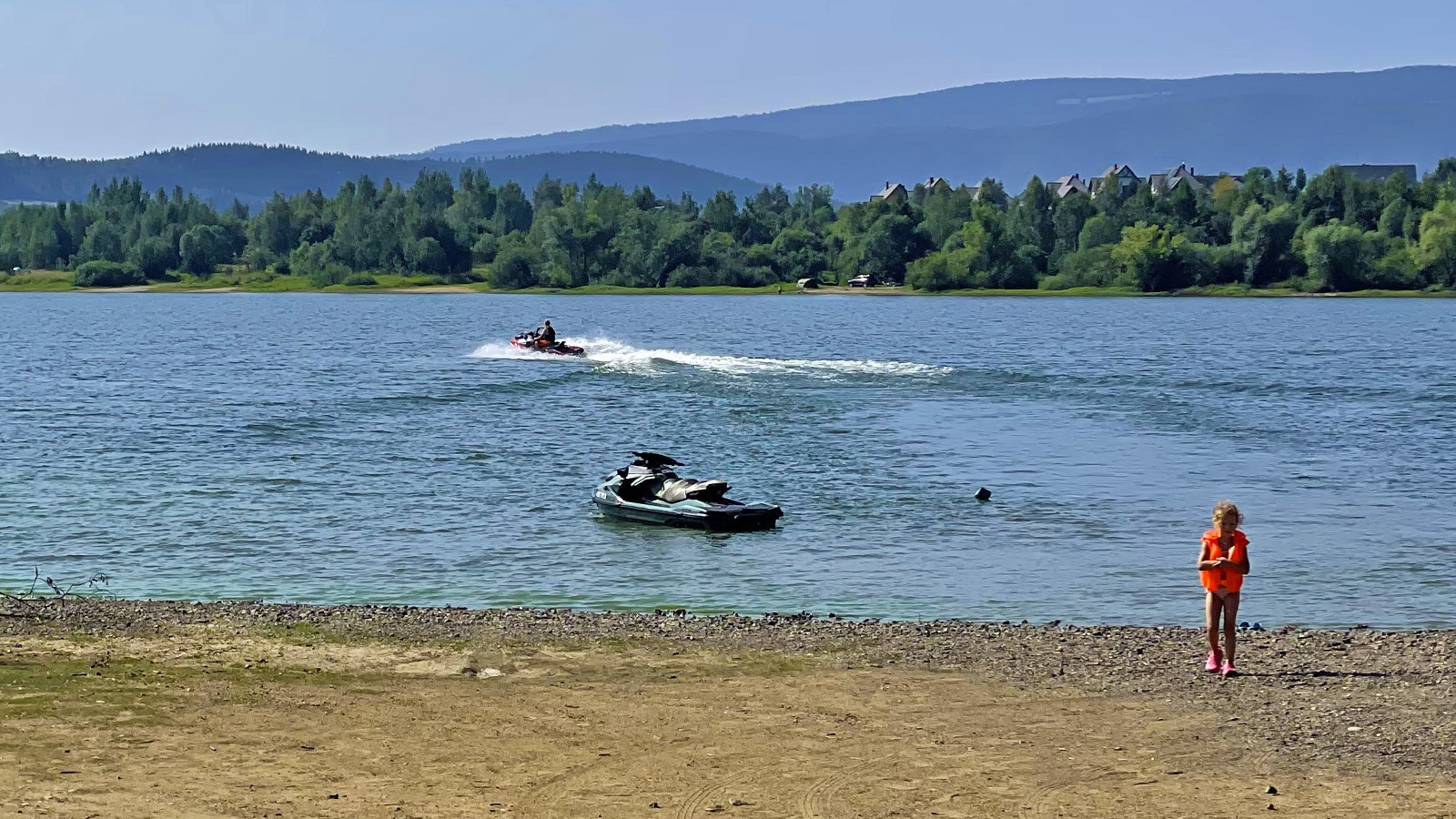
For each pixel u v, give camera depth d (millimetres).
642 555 34219
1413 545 35562
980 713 19594
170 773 16812
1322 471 47844
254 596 29953
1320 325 162625
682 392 73688
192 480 45375
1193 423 61219
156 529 37219
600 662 22359
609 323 170875
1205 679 21375
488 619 25562
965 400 70000
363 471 47375
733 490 43719
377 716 19250
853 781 16781
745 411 64875
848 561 33656
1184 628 25625
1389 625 27688
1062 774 17016
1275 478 46438
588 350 105625
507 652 23094
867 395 72125
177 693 20203
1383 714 19391
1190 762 17500
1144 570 32656
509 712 19547
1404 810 15820
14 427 59781
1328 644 23688
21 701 19703
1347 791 16438
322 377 87250
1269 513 40062
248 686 20656
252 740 18125
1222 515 21469
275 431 58250
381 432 57844
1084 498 42469
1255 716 19391
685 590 30578
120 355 109875
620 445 53875
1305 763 17438
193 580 31375
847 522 38500
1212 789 16516
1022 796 16281
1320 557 34125
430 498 42250
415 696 20281
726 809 15844
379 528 37562
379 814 15586
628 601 29594
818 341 131750
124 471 47062
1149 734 18625
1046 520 38938
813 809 15859
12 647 22953
